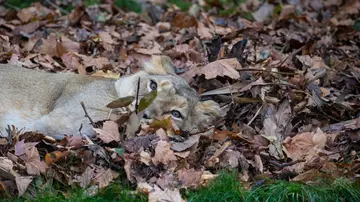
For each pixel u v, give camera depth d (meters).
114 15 13.73
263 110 9.38
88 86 8.73
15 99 8.68
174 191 7.50
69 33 12.17
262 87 9.63
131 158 7.91
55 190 7.62
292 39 12.14
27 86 8.77
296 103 9.76
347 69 11.44
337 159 8.70
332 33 13.36
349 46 12.86
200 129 8.97
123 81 8.75
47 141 8.43
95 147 8.07
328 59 11.79
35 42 11.45
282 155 8.71
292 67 11.05
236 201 7.64
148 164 7.90
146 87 8.59
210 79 9.98
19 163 7.93
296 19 13.91
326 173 8.09
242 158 8.38
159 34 12.65
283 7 14.30
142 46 11.95
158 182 7.70
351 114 9.95
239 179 8.10
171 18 13.88
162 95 8.48
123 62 11.18
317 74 10.63
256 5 15.34
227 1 15.27
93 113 8.55
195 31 12.77
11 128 8.60
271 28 13.19
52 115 8.51
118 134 8.34
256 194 7.74
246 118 9.54
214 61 9.98
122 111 8.56
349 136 9.09
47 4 13.87
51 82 8.84
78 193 7.49
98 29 12.62
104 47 11.62
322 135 8.91
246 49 11.53
